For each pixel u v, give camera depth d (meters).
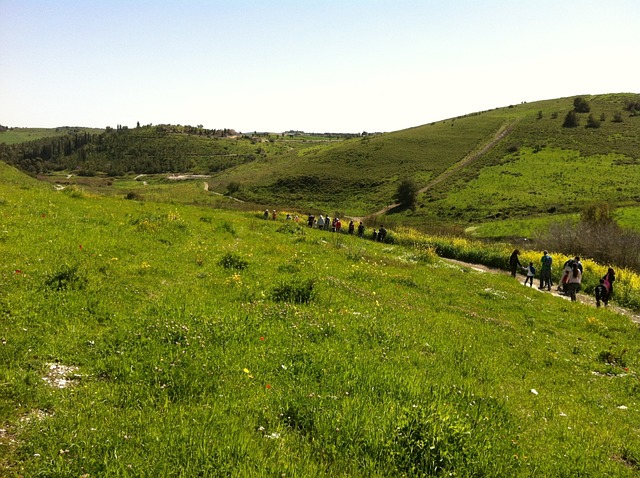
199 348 7.62
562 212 89.25
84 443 4.71
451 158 153.38
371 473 4.88
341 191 136.12
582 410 8.69
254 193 140.88
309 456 5.05
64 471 4.24
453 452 5.25
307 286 12.71
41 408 5.48
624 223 68.69
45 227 15.49
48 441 4.69
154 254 15.27
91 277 10.84
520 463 5.70
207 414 5.55
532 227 77.31
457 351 10.44
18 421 5.07
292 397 6.27
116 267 12.56
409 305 14.91
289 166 174.88
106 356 7.14
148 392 6.03
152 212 27.03
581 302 23.94
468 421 6.12
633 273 33.66
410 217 103.75
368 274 18.86
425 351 10.09
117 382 6.37
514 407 7.82
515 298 20.55
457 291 19.66
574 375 11.25
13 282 9.41
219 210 48.56
